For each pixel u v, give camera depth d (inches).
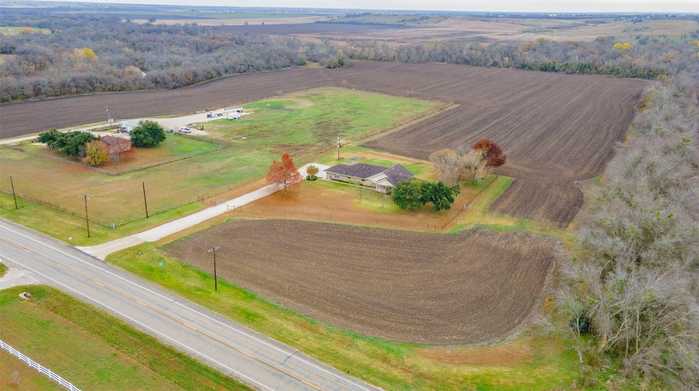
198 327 1713.8
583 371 1525.6
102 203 2775.6
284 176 2928.2
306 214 2716.5
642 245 1847.9
